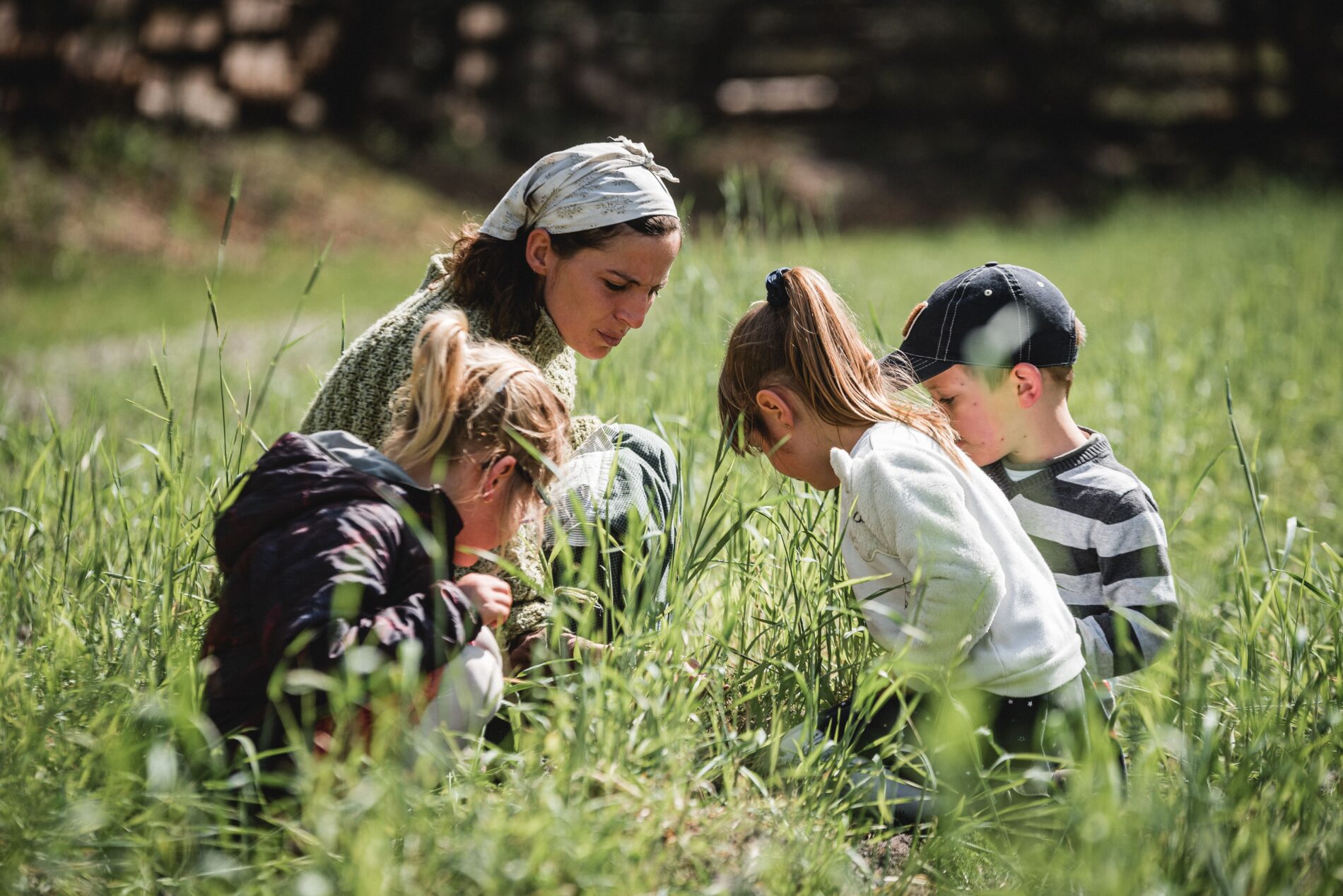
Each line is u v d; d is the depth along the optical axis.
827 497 3.92
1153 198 26.08
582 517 3.11
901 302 10.61
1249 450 6.10
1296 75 29.31
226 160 21.47
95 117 20.73
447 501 3.08
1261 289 10.20
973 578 3.20
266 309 14.77
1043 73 31.23
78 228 17.38
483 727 3.15
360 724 2.94
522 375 3.21
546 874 2.56
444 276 3.90
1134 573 3.58
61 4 21.50
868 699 3.33
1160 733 2.94
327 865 2.56
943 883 2.93
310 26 25.61
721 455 3.56
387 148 25.83
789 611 3.83
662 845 2.87
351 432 3.64
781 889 2.72
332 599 2.77
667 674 3.19
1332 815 2.99
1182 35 30.33
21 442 4.81
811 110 32.12
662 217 3.76
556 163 3.73
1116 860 2.61
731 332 3.80
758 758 3.35
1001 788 3.12
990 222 26.70
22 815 2.72
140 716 2.82
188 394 7.81
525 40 29.86
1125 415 6.23
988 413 3.72
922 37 32.09
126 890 2.64
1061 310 3.71
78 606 3.66
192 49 23.38
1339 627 3.63
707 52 32.09
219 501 3.88
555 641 3.07
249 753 2.71
